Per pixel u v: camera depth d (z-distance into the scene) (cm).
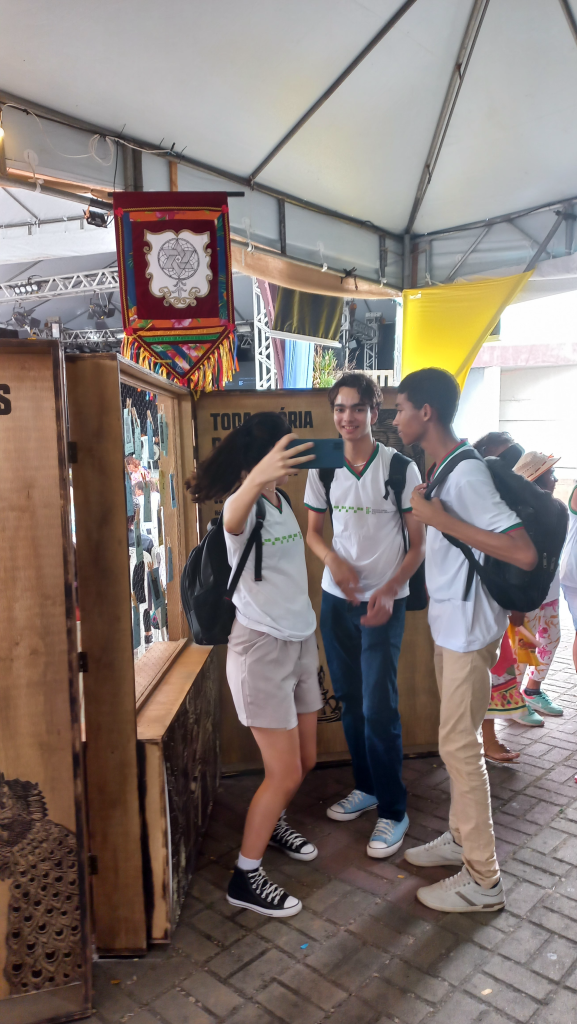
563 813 273
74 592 174
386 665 246
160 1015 175
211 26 331
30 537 172
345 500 254
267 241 484
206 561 202
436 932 203
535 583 189
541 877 230
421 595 267
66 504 171
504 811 275
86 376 183
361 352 1372
